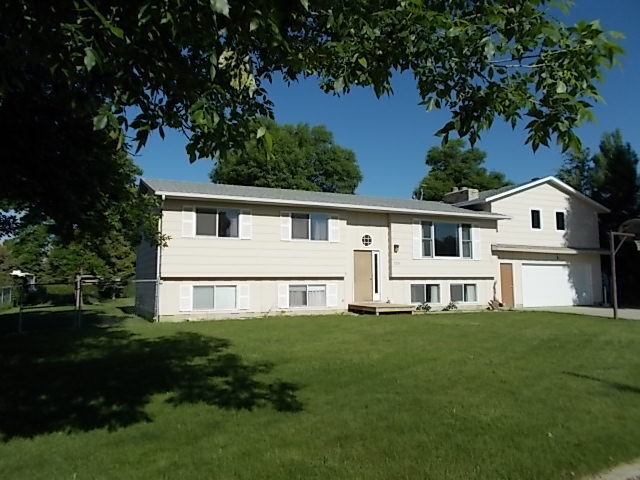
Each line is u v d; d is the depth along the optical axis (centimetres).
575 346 942
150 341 1008
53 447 412
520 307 2167
